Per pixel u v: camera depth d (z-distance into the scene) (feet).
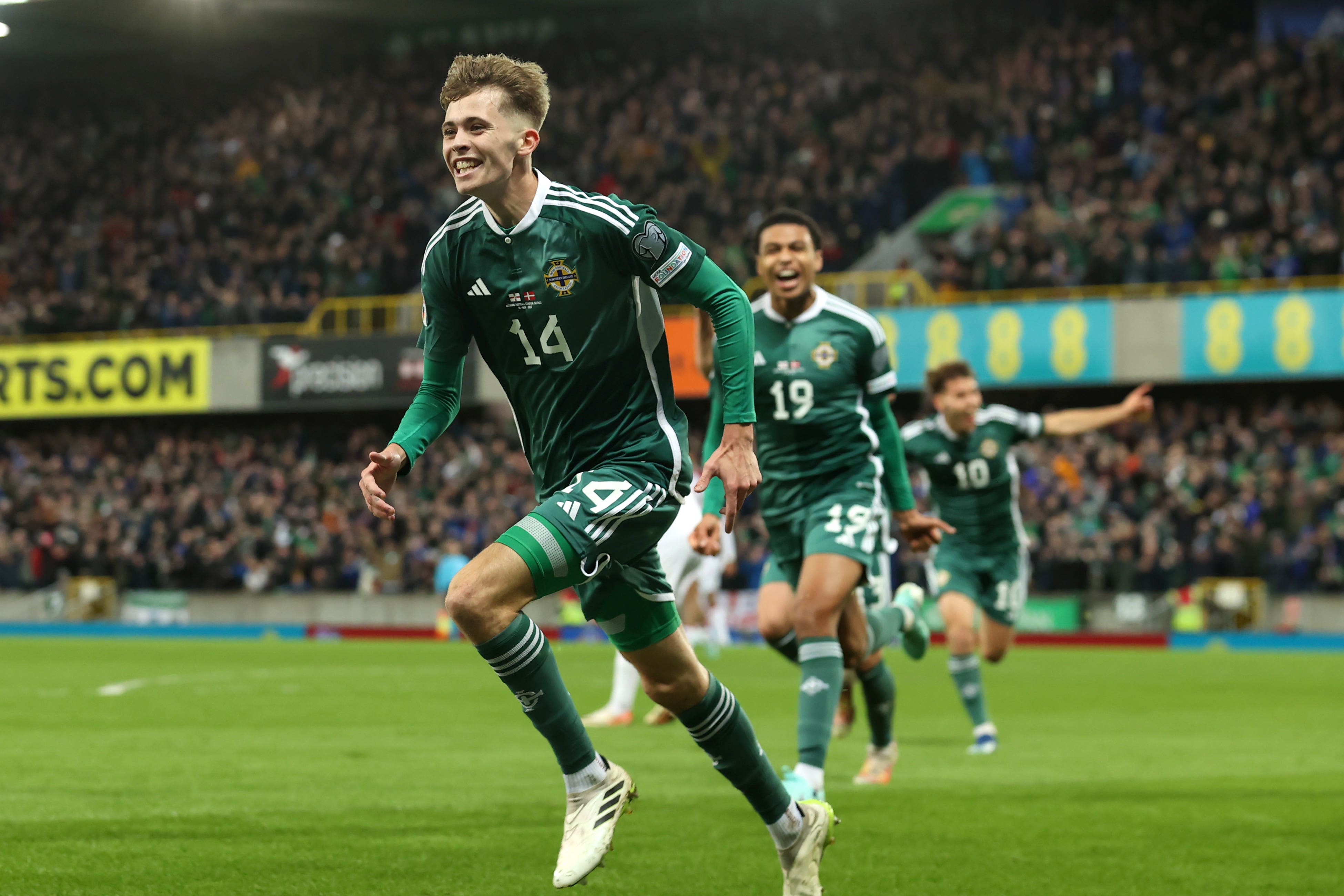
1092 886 18.16
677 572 44.24
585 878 14.61
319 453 125.08
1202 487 98.37
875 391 25.39
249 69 152.66
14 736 36.22
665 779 28.71
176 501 123.85
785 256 25.16
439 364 16.20
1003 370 101.14
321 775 28.58
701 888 17.78
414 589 110.83
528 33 149.18
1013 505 37.19
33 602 120.67
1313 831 22.47
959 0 133.59
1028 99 123.34
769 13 139.85
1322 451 97.86
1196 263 103.14
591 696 53.57
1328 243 99.45
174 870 18.49
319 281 129.08
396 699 49.32
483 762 31.07
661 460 15.58
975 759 32.86
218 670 66.13
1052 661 77.30
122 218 140.05
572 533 14.74
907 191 121.90
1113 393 108.99
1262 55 116.06
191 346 121.39
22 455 132.46
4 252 140.87
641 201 127.85
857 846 20.99
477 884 17.80
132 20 143.84
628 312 15.49
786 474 25.71
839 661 23.95
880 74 128.67
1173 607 94.58
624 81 138.00
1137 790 27.30
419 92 141.18
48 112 152.25
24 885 17.42
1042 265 106.22
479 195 15.11
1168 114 117.19
